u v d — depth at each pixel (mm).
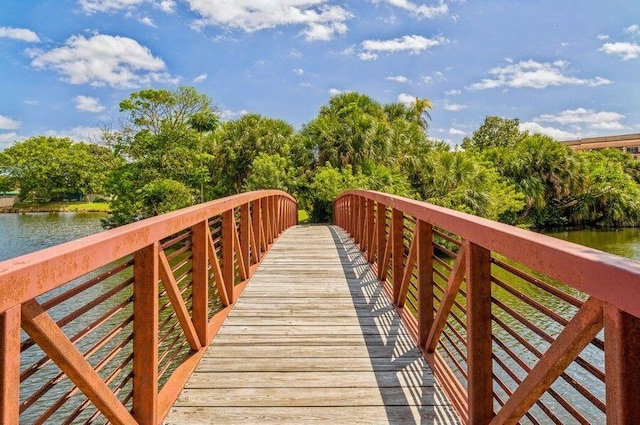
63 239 20375
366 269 5188
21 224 26969
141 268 1760
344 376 2373
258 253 5535
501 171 23609
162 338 2266
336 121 18766
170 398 2086
